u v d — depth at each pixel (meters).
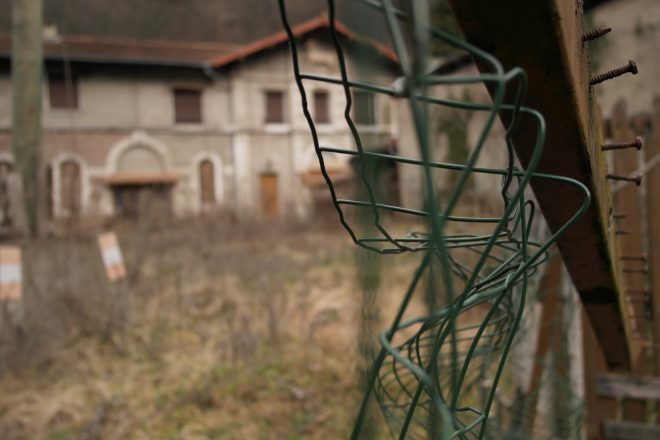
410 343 0.82
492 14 0.53
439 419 0.54
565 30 0.56
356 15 0.61
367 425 0.97
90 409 3.48
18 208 5.09
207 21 24.95
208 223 12.61
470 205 5.29
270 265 7.91
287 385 3.70
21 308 4.42
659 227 2.39
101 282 5.29
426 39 0.37
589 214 0.81
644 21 4.95
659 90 4.57
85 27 22.42
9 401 3.61
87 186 19.19
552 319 2.34
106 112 19.69
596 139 0.81
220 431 3.18
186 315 5.45
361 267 1.12
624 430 2.10
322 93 21.41
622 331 1.37
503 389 2.48
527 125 0.65
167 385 3.84
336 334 4.46
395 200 12.38
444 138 9.68
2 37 19.34
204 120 21.00
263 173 21.27
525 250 0.60
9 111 18.00
